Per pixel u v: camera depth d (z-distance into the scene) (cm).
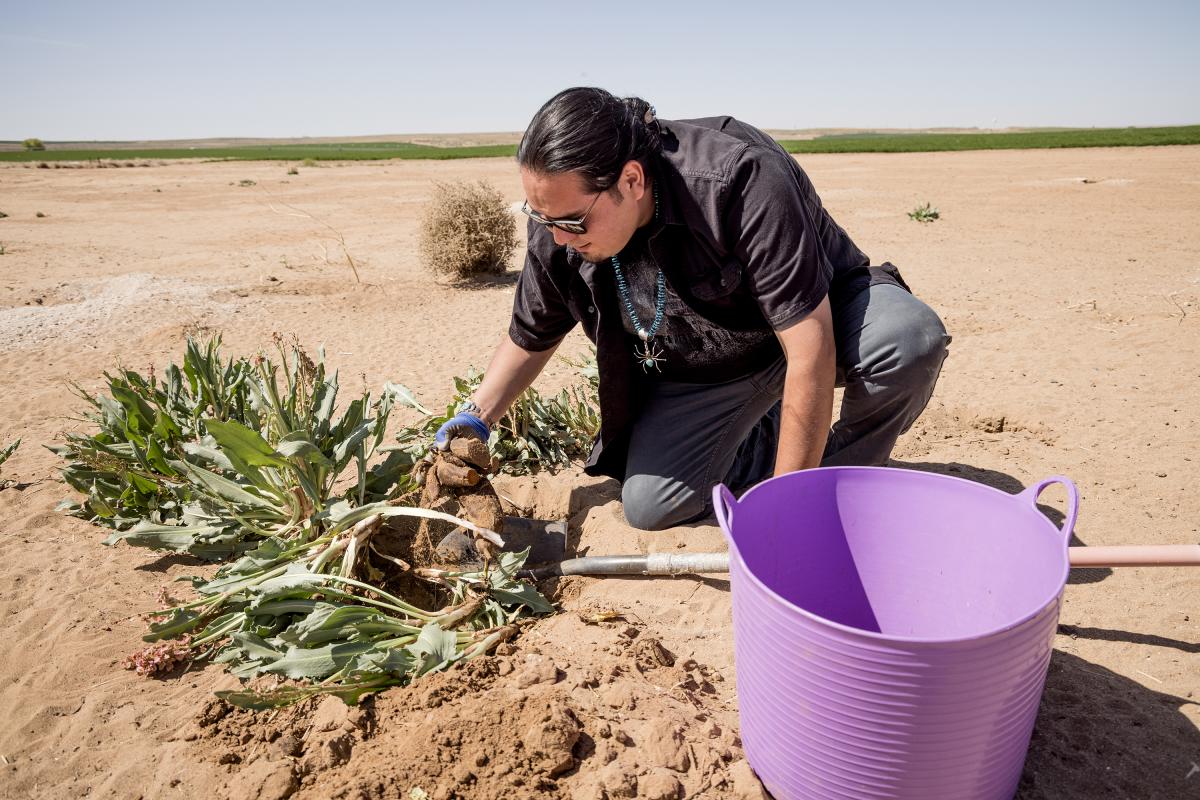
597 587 265
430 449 263
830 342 223
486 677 215
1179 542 281
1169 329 553
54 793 196
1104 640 231
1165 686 211
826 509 211
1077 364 493
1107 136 5094
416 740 190
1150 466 346
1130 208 1357
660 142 232
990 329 600
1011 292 730
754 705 172
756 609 161
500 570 252
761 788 179
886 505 210
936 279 814
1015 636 142
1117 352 512
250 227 1509
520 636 240
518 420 377
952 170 2473
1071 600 253
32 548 315
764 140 240
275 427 302
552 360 566
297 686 217
